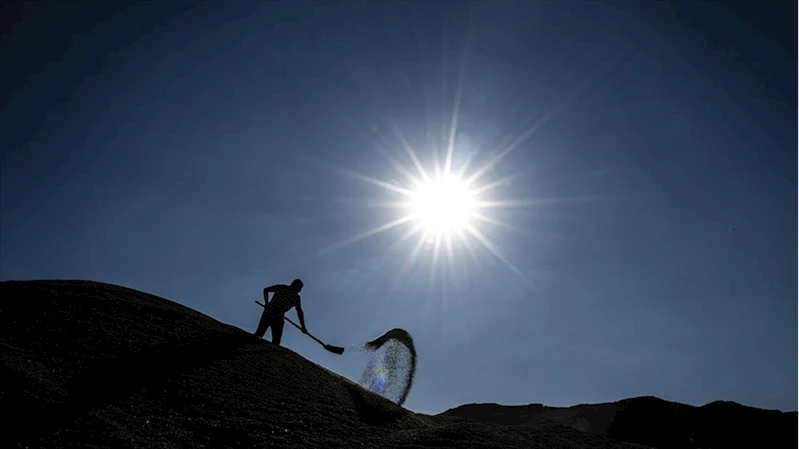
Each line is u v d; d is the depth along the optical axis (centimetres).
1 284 1189
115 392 827
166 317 1191
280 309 1255
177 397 859
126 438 706
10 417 695
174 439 741
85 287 1245
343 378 1206
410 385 1269
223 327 1245
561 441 1143
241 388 947
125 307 1173
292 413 911
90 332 1009
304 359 1212
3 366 804
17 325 983
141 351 985
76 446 664
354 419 967
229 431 792
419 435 947
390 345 1308
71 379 836
